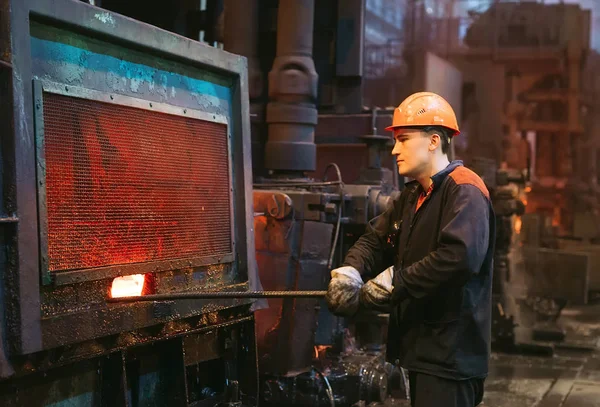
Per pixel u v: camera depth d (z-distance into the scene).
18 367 2.61
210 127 3.69
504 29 16.36
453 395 2.85
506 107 16.52
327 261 4.77
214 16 6.66
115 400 3.07
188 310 3.37
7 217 2.56
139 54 3.24
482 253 2.71
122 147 3.11
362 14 6.58
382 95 14.45
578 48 17.00
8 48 2.57
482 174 7.24
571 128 18.12
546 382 6.13
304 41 5.97
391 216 3.24
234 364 3.89
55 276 2.74
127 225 3.13
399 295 2.75
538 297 8.36
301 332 4.66
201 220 3.59
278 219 4.66
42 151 2.69
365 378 4.85
